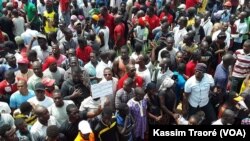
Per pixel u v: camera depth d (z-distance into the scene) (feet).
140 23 35.58
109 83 23.20
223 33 30.60
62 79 26.43
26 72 25.94
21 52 30.68
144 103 23.43
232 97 24.03
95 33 33.73
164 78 26.30
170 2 40.93
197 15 39.96
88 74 26.61
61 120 22.40
